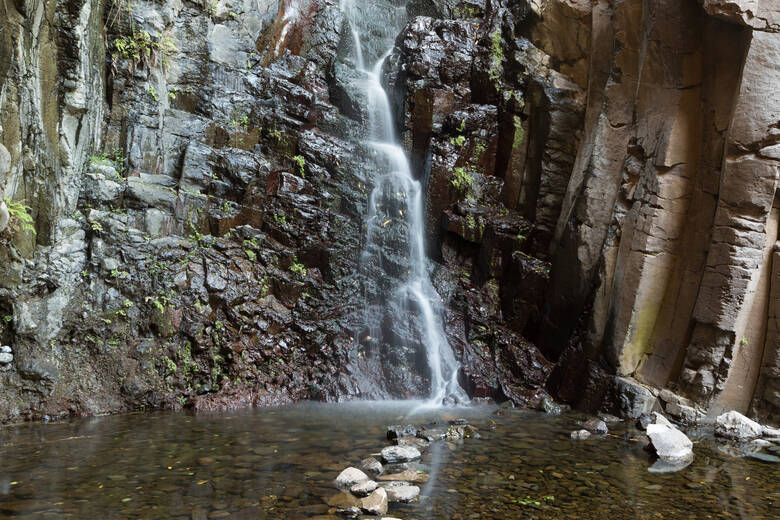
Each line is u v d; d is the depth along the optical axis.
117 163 8.37
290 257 9.11
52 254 7.29
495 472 5.21
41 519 4.05
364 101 11.25
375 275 9.53
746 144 6.59
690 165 7.28
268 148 9.97
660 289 7.47
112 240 7.79
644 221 7.41
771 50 6.42
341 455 5.57
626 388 7.37
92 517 4.11
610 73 8.38
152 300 7.80
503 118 10.38
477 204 10.09
